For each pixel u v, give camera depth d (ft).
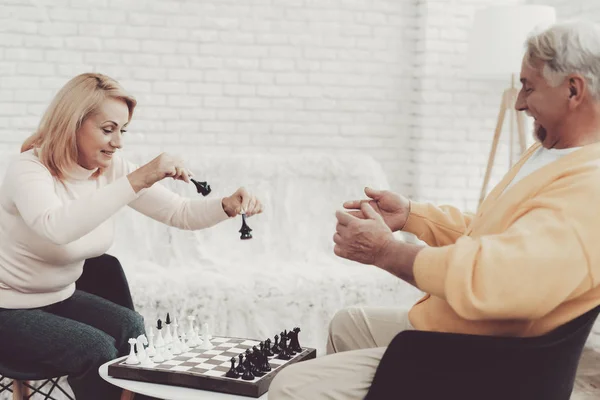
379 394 5.33
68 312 8.16
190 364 6.79
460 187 15.65
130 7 14.29
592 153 5.23
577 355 5.28
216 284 10.96
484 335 5.25
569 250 4.86
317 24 15.15
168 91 14.60
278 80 15.05
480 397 5.16
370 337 6.92
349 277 11.50
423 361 5.20
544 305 4.92
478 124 15.62
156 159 7.32
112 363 6.84
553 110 5.37
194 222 8.51
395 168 15.85
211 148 14.88
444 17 15.29
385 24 15.48
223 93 14.85
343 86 15.40
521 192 5.43
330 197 13.38
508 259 4.91
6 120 13.97
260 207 8.39
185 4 14.51
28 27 13.92
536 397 5.19
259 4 14.84
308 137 15.31
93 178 8.14
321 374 5.64
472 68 13.71
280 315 11.11
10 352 7.37
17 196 7.32
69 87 7.54
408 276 5.45
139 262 11.90
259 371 6.51
